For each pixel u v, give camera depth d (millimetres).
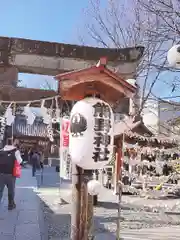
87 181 4473
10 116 6020
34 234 6168
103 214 9281
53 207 9805
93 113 3961
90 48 7172
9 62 6848
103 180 14570
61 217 8469
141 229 7566
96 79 4152
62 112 6852
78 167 4527
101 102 4090
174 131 9328
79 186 4504
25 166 29844
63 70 7102
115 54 7145
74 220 4457
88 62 7113
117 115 6691
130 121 5949
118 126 5512
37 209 8680
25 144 36469
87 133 3896
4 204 9125
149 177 8430
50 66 7074
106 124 4008
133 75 7172
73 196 4523
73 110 4102
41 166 22094
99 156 3912
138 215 9156
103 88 4355
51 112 6203
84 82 4250
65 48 7113
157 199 9789
